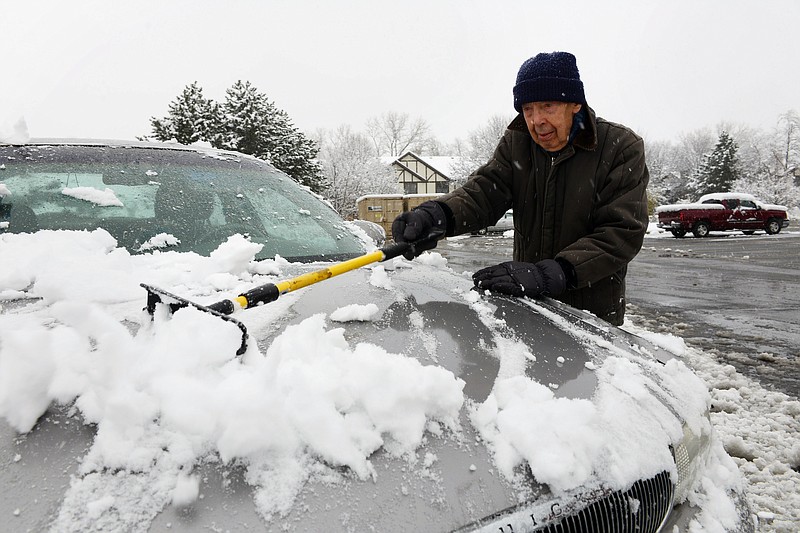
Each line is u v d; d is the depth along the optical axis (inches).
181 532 27.1
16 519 26.9
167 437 31.4
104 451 30.3
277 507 28.8
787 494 81.7
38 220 67.6
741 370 147.6
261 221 82.5
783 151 1659.7
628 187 79.0
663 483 40.8
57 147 80.6
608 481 36.1
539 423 36.7
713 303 249.9
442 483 32.1
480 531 30.3
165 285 56.0
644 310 233.8
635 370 49.5
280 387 35.0
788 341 179.0
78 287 49.0
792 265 400.5
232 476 30.2
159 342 37.2
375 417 34.9
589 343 53.7
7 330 35.8
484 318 56.1
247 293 49.3
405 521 29.5
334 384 35.9
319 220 89.2
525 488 33.4
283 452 31.6
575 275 71.8
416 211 80.3
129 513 27.6
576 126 80.1
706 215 737.6
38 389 33.4
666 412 45.3
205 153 93.2
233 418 31.5
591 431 37.3
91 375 34.5
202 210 78.8
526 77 77.2
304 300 55.8
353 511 29.3
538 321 57.4
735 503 49.1
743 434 100.7
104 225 70.2
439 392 37.2
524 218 92.4
